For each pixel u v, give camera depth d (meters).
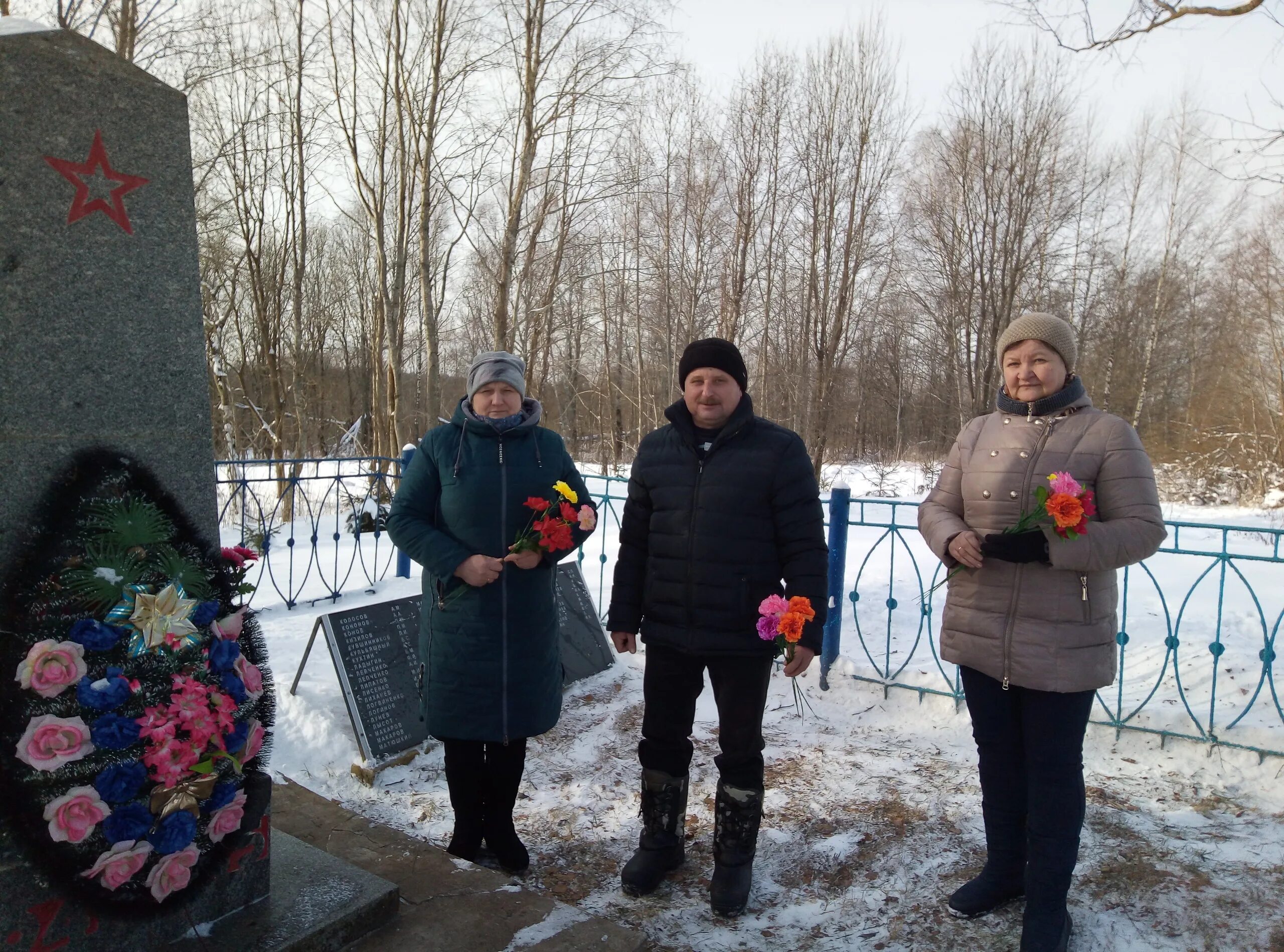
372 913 2.01
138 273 1.71
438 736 2.48
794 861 2.67
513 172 11.77
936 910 2.40
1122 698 3.81
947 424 20.75
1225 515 11.52
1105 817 2.89
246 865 1.94
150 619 1.63
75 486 1.61
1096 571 2.04
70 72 1.60
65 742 1.54
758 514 2.34
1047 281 18.69
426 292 11.45
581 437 26.00
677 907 2.44
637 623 2.56
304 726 3.42
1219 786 3.11
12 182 1.52
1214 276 22.05
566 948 1.98
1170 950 2.20
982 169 17.20
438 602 2.48
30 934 1.56
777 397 17.92
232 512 8.65
